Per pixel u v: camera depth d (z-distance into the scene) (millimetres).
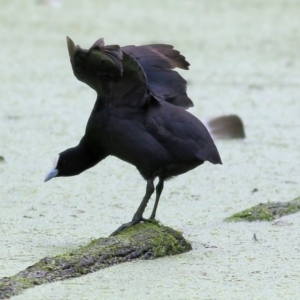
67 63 23641
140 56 10633
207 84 21312
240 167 14047
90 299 8008
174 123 9781
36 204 11680
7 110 18172
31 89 20406
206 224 10922
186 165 9852
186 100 10531
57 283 8430
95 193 12352
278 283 8625
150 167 9805
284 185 13000
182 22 29562
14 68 22781
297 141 15898
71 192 12375
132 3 33281
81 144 10398
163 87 10453
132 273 8789
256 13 31688
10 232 10344
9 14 30234
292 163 14320
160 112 9844
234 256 9531
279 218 11164
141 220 9891
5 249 9633
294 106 18969
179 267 9062
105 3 33062
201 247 9875
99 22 29094
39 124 16938
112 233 9844
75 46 9453
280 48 25953
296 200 11789
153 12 31438
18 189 12438
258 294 8281
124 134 9766
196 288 8406
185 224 10922
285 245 9992
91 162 10438
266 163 14305
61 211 11367
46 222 10836
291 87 21031
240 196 12375
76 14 30516
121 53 9336
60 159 10406
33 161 14141
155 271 8891
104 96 9867
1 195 12094
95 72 9680
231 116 16281
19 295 8078
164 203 11961
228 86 21094
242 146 15531
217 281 8641
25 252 9516
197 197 12289
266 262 9336
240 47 25953
